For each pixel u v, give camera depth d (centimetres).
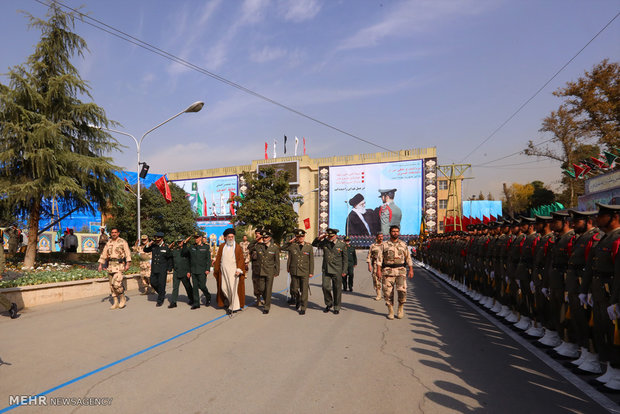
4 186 1287
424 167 5356
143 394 382
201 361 488
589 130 3038
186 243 884
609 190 1048
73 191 1370
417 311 856
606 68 2872
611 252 406
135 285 1200
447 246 1491
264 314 806
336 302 820
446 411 345
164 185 2469
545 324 569
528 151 3453
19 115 1301
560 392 390
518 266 672
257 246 855
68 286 966
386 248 780
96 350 536
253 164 6291
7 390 393
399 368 463
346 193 5684
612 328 397
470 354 523
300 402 363
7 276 1057
